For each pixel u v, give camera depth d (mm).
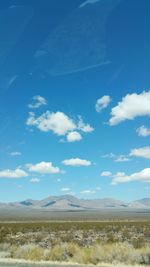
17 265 26703
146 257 28938
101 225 97562
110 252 30016
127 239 56281
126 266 27078
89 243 50969
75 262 29453
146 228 80125
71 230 79812
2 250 38531
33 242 54031
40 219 180625
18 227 90938
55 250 32281
